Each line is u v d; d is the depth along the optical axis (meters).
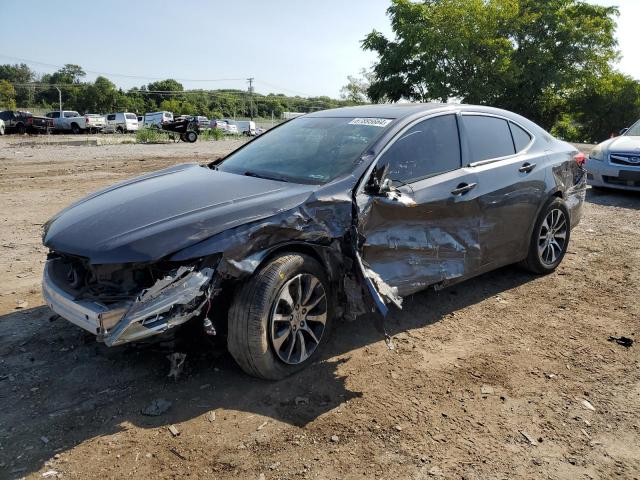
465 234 4.46
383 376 3.55
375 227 3.77
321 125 4.61
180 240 2.99
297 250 3.50
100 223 3.29
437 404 3.26
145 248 2.95
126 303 2.92
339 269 3.68
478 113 4.91
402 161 4.09
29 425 2.94
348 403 3.22
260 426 2.98
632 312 4.71
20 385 3.32
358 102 46.12
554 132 37.50
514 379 3.57
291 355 3.48
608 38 31.81
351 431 2.96
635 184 9.81
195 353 3.69
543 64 31.33
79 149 20.80
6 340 3.88
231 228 3.11
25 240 6.54
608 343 4.12
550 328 4.37
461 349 3.97
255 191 3.60
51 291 3.27
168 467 2.65
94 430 2.91
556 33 31.36
